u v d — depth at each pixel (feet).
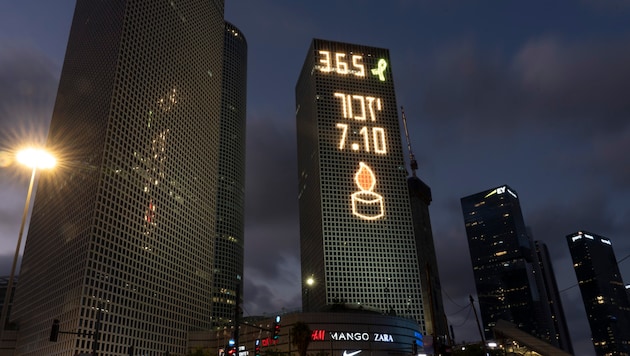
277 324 158.51
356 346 557.33
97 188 638.53
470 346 456.04
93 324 585.22
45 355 601.62
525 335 599.16
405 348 586.04
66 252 647.97
